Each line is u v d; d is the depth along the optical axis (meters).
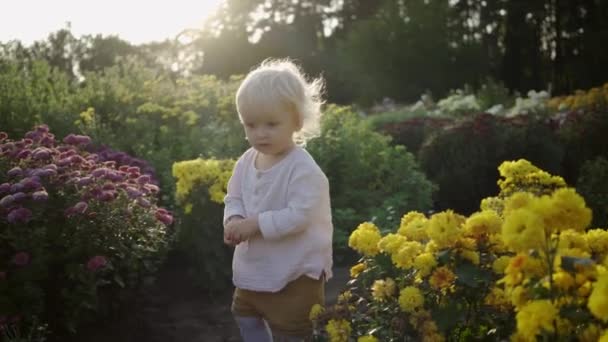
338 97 28.05
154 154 6.24
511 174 2.77
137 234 3.74
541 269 1.79
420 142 10.07
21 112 6.49
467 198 7.55
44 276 3.29
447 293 2.21
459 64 25.61
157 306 4.14
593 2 28.58
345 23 39.97
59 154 4.00
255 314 2.73
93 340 3.50
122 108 7.90
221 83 10.21
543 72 30.03
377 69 25.39
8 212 3.31
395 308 2.31
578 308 1.72
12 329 3.18
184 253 4.91
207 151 6.57
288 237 2.58
